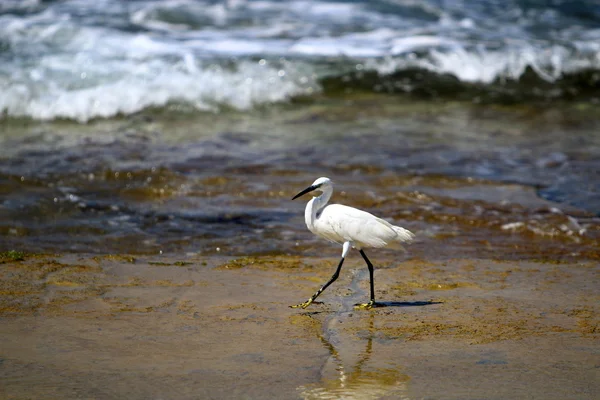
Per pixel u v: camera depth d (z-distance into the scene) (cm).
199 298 1097
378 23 3378
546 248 1427
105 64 2597
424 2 3800
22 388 784
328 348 917
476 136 2234
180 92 2467
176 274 1211
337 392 792
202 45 2888
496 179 1836
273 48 2914
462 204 1650
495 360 883
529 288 1171
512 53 2966
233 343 928
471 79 2828
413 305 1086
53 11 3200
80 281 1154
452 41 3120
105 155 1923
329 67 2769
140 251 1365
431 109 2530
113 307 1047
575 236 1486
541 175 1881
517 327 993
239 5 3506
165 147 2023
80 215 1535
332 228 1081
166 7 3350
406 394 789
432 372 847
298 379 823
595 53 3061
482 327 993
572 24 3609
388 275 1237
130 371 837
